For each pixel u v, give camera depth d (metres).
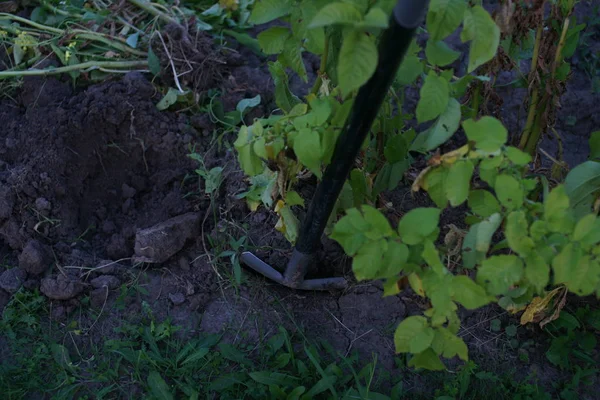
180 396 2.25
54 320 2.40
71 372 2.27
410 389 2.27
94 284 2.46
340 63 1.49
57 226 2.59
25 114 2.83
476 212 1.81
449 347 1.82
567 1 2.09
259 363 2.31
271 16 1.83
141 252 2.51
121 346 2.31
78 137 2.74
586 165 1.99
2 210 2.55
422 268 1.83
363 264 1.72
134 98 2.79
